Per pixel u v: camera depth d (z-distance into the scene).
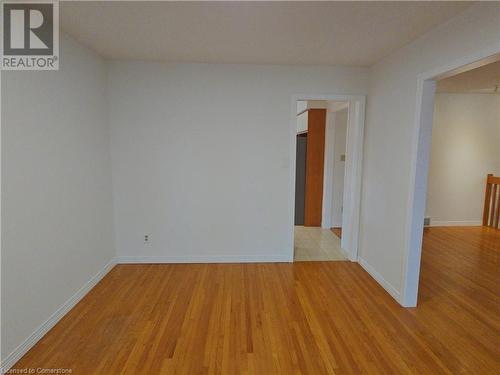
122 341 2.25
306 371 1.97
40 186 2.26
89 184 3.04
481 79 4.13
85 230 2.96
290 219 3.80
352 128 3.89
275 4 2.02
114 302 2.82
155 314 2.62
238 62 3.45
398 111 2.91
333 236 5.02
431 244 4.58
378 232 3.30
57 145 2.47
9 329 1.96
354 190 3.79
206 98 3.55
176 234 3.76
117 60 3.41
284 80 3.56
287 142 3.67
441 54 2.29
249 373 1.96
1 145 1.89
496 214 5.52
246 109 3.59
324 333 2.37
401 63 2.86
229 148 3.65
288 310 2.71
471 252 4.23
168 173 3.65
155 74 3.48
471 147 5.54
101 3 2.01
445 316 2.62
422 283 3.25
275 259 3.87
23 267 2.08
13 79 1.99
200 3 2.01
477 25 1.95
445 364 2.04
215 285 3.19
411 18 2.20
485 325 2.49
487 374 1.96
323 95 3.59
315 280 3.33
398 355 2.13
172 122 3.56
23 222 2.08
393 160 3.00
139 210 3.70
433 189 5.62
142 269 3.60
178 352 2.14
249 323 2.50
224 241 3.80
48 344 2.21
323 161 5.50
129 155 3.59
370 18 2.22
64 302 2.59
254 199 3.75
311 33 2.52
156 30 2.49
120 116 3.51
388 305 2.81
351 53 3.05
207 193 3.71
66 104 2.61
